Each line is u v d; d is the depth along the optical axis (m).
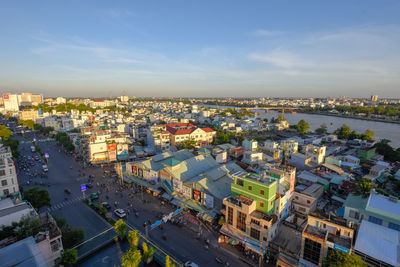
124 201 86.94
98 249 60.81
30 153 152.25
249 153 123.75
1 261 41.06
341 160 123.19
